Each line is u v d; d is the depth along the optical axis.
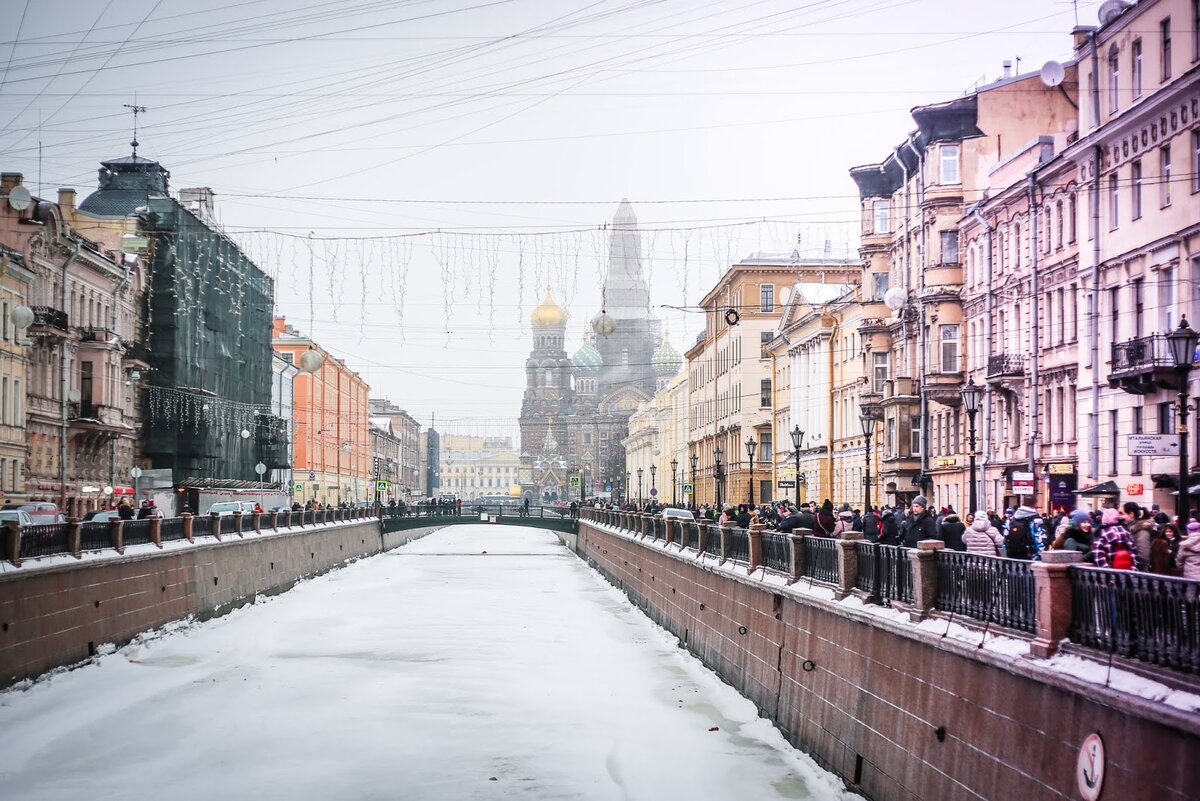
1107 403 38.00
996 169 49.44
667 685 34.38
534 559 95.19
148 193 81.75
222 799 23.08
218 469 88.00
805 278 99.88
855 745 21.38
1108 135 37.34
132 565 38.44
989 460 48.72
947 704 17.41
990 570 16.61
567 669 37.47
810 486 79.69
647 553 53.94
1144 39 35.66
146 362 77.19
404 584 68.81
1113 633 13.58
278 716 30.20
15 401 56.78
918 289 55.34
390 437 194.50
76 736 27.34
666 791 23.31
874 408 61.53
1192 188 32.62
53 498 62.47
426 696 32.88
